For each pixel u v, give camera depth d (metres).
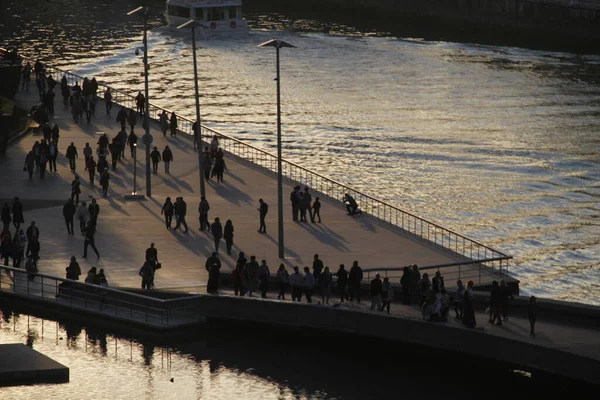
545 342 132.12
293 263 168.12
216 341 144.88
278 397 128.00
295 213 190.38
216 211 194.12
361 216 193.62
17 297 152.50
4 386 124.81
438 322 139.38
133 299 149.88
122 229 182.62
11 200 196.25
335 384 132.62
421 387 132.88
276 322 146.75
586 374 126.75
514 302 145.12
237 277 150.88
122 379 130.00
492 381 135.38
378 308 145.75
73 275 152.12
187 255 171.00
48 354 136.25
